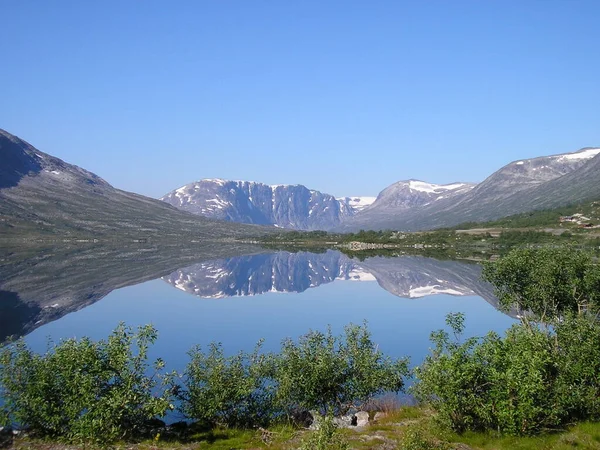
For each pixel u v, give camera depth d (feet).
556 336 71.46
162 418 73.31
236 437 65.05
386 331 151.94
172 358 114.11
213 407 67.97
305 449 54.34
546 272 91.56
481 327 153.48
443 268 382.63
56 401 61.72
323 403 74.13
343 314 186.60
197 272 360.28
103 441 58.39
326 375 73.20
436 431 61.41
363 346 81.46
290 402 72.64
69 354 63.41
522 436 58.29
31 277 289.53
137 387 64.08
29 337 137.39
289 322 167.63
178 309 195.00
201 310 193.67
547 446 55.26
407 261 460.55
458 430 61.57
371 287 281.13
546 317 91.45
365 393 75.72
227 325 161.27
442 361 63.36
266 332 149.59
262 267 414.62
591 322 73.61
